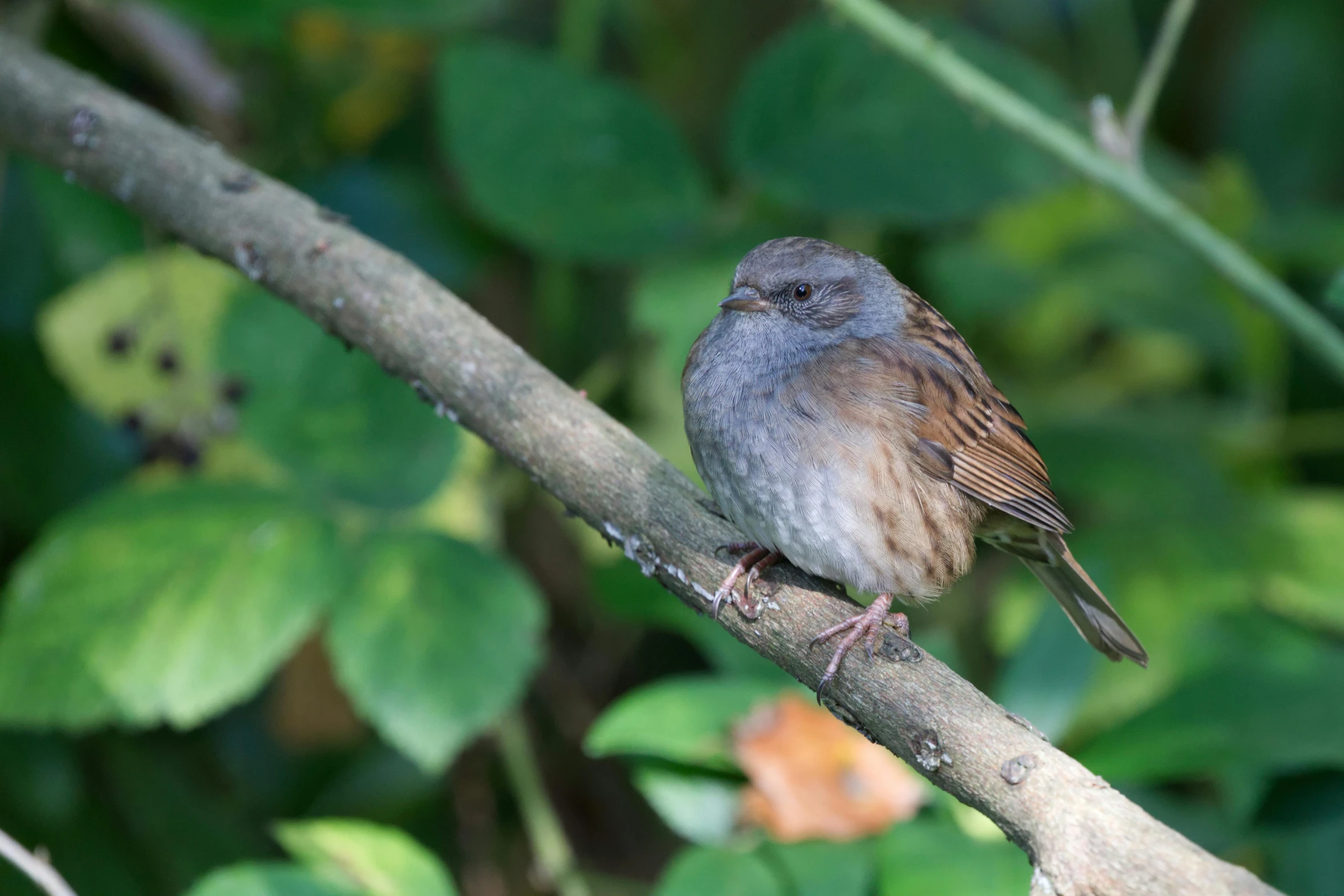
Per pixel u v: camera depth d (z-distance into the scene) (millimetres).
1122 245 11961
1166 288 11547
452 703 7742
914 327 8164
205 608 7953
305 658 10344
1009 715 5594
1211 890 4828
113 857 9586
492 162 9828
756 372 7465
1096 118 8469
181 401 8992
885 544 7273
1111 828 5078
